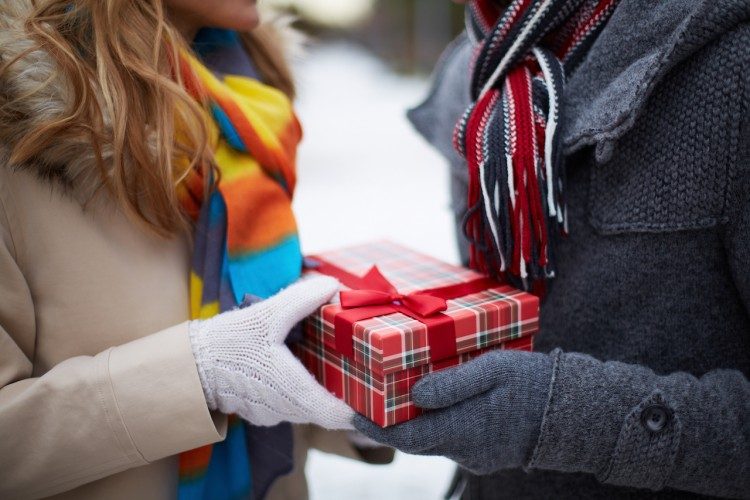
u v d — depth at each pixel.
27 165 1.08
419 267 1.21
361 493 2.31
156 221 1.13
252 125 1.20
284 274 1.19
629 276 1.12
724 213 1.05
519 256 1.11
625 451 1.04
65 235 1.11
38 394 1.06
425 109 1.41
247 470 1.23
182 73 1.16
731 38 1.03
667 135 1.07
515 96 1.11
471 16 1.24
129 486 1.16
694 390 1.06
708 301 1.10
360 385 1.05
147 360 1.08
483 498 1.28
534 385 1.05
